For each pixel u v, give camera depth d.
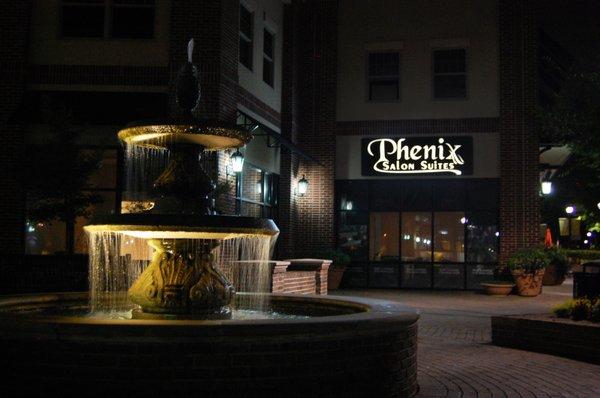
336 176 25.97
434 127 25.52
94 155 15.95
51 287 14.68
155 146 8.66
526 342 11.15
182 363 6.00
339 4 26.38
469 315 16.61
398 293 23.53
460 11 25.66
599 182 27.61
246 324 6.13
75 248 17.47
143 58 18.00
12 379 6.09
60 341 6.05
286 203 24.33
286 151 24.47
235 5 19.25
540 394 7.75
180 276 8.16
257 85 21.70
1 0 17.88
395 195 25.73
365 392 6.72
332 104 25.89
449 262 25.27
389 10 26.06
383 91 26.09
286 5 24.95
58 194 15.35
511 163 24.78
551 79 27.73
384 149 25.69
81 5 18.20
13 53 17.73
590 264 12.23
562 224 36.25
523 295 22.56
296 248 25.44
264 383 6.16
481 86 25.36
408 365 7.43
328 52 26.08
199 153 8.59
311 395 6.35
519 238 24.50
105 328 5.96
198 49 17.92
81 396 5.98
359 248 25.84
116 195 17.41
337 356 6.53
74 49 18.00
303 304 10.23
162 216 7.48
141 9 18.20
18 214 17.20
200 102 17.69
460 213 25.27
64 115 15.66
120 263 14.52
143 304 8.23
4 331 6.09
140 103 17.59
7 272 14.73
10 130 17.36
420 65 25.80
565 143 23.58
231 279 16.08
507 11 25.22
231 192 18.27
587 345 10.02
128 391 5.95
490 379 8.61
